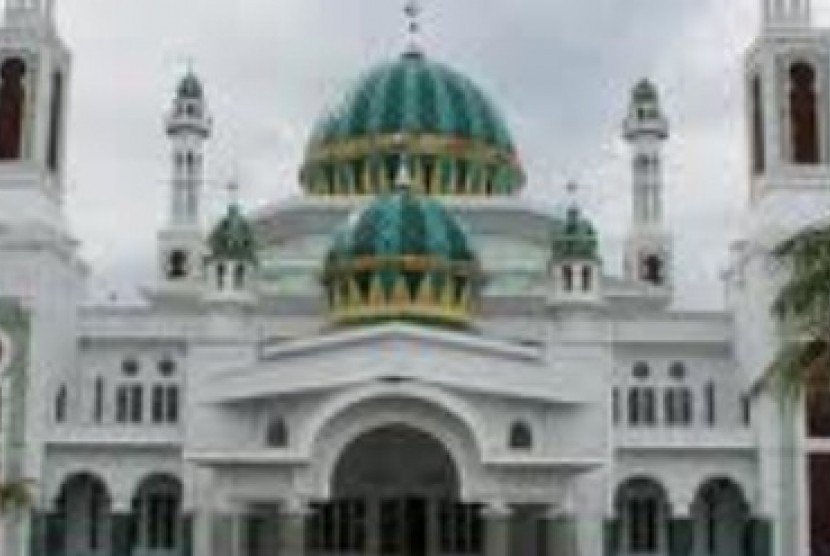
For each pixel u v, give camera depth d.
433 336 76.88
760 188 95.00
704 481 90.81
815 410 89.81
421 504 83.31
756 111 97.50
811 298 40.84
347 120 102.62
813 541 89.00
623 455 90.62
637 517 92.38
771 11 97.06
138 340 96.50
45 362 91.25
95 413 96.19
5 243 91.31
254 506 79.69
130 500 90.31
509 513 78.25
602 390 83.69
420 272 83.31
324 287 88.88
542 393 80.31
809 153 94.81
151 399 96.31
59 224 96.00
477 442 76.31
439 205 88.31
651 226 115.44
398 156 99.88
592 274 90.25
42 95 95.56
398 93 102.12
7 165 94.25
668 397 96.38
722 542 92.56
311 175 104.56
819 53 96.19
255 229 101.50
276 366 79.38
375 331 76.56
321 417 75.94
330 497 78.38
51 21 98.06
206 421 82.56
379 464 83.38
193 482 87.75
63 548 91.12
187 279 107.94
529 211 100.56
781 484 89.56
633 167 116.94
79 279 97.31
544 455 79.38
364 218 85.69
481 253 99.00
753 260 91.81
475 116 103.19
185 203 113.19
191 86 115.38
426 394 75.88
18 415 89.62
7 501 63.00
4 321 90.44
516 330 94.31
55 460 90.56
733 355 96.69
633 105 117.88
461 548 82.94
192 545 86.56
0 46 95.94
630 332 96.56
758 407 90.62
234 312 89.38
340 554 82.94
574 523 79.12
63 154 98.38
